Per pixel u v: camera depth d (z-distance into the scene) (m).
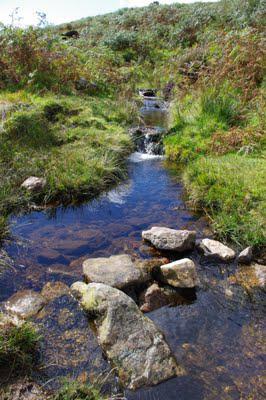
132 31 19.02
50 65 9.87
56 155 6.32
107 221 4.94
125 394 2.48
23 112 7.08
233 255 4.02
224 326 3.12
